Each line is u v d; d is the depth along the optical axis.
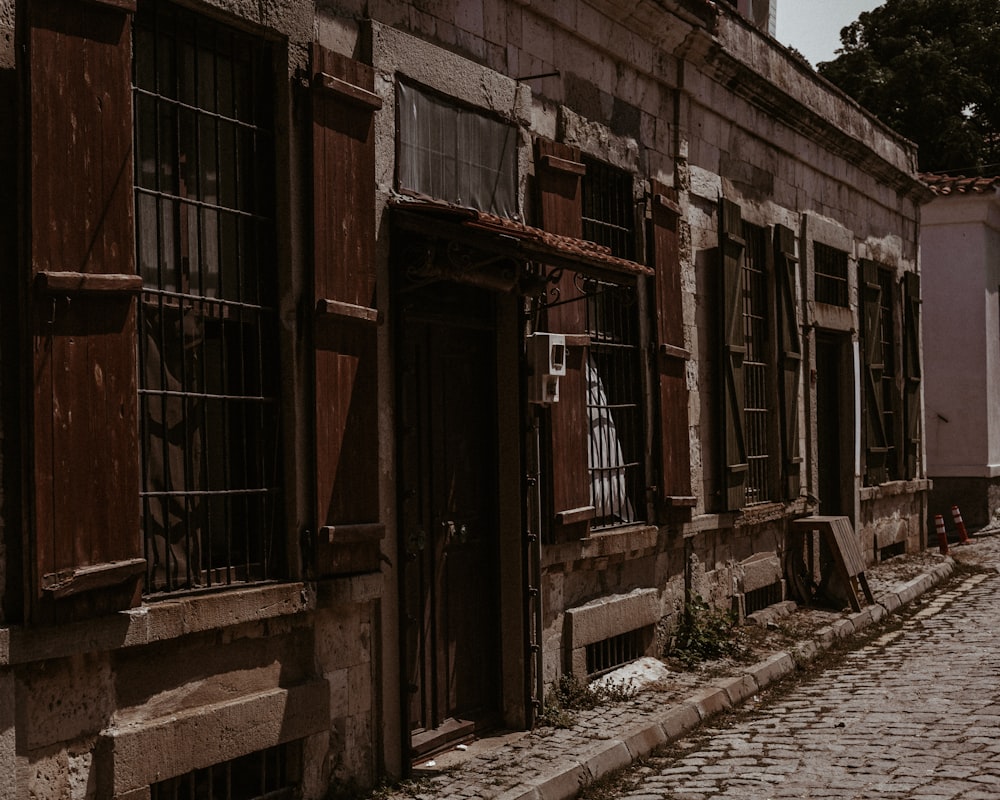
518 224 6.36
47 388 4.28
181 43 5.29
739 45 11.03
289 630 5.60
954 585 13.84
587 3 8.37
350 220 5.93
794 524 11.88
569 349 7.89
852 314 14.04
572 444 7.88
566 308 7.98
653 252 9.13
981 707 7.55
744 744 7.14
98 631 4.46
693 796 6.07
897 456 15.74
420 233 6.38
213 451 5.39
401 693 6.24
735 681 8.46
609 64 8.77
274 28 5.57
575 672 7.89
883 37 24.89
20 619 4.28
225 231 5.48
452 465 7.04
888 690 8.40
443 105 6.86
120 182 4.61
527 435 7.30
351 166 5.95
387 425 6.30
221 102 5.50
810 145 12.88
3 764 4.19
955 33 24.52
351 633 6.00
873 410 14.59
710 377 10.30
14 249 4.32
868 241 14.88
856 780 6.08
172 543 5.11
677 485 9.34
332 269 5.78
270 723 5.38
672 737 7.33
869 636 10.89
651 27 9.12
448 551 6.97
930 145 23.97
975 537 18.09
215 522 5.39
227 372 5.48
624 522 8.76
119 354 4.57
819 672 9.41
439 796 5.87
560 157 7.91
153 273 5.11
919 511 16.48
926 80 23.67
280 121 5.64
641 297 9.03
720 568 10.30
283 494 5.62
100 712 4.61
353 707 6.00
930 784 5.88
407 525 6.57
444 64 6.83
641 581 8.94
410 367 6.67
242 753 5.21
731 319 10.45
